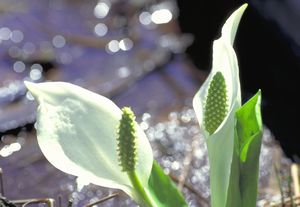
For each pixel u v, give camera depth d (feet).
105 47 7.22
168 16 7.59
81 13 7.97
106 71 6.68
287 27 6.50
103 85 6.36
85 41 7.34
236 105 2.59
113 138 2.66
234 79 2.61
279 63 6.45
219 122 2.58
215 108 2.57
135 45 7.20
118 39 7.35
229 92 2.65
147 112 5.79
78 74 6.71
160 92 6.19
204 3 7.17
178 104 5.92
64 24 7.69
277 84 6.39
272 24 6.54
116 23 7.72
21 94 6.09
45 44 7.25
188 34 7.24
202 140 5.01
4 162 4.90
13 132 5.46
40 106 2.64
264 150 4.75
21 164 4.82
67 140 2.64
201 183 4.33
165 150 4.93
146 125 5.47
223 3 6.98
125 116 2.54
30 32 7.48
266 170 4.38
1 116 5.64
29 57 6.99
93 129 2.66
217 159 2.62
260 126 2.52
